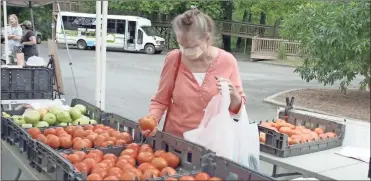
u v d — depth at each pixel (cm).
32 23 768
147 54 1384
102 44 427
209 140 205
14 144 238
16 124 238
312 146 239
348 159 225
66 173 175
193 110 226
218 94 212
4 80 459
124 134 244
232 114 219
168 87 235
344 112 197
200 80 226
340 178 193
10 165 222
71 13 1319
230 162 169
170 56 236
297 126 268
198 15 214
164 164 192
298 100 268
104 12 418
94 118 304
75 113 292
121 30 1511
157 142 221
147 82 825
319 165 214
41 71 482
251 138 217
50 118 284
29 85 476
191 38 209
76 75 897
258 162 218
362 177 194
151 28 1332
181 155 201
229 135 205
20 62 646
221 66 228
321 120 265
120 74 929
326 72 226
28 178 195
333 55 211
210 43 220
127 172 177
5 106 454
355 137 244
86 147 228
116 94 689
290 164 216
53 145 228
